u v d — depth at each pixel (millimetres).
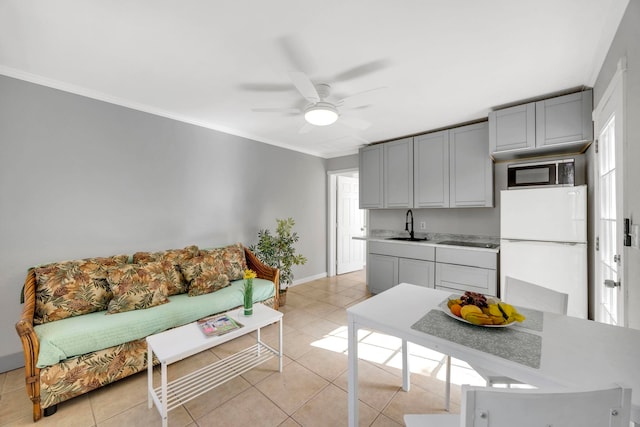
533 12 1460
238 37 1682
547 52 1835
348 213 5473
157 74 2137
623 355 952
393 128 3510
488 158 3111
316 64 1978
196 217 3215
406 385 1879
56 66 2025
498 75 2139
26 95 2143
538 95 2502
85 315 2062
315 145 4363
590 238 2486
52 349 1657
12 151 2092
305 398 1820
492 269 2943
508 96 2521
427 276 3434
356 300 3752
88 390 1779
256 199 3879
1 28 1583
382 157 4035
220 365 2188
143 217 2787
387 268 3832
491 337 1091
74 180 2371
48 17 1495
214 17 1505
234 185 3604
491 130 2824
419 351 2408
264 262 3645
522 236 2643
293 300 3756
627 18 1376
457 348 1025
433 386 1934
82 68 2051
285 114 2980
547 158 2963
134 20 1529
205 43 1744
